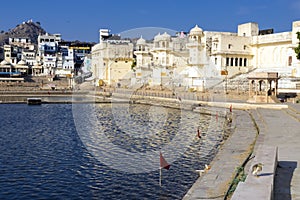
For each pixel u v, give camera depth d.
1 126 40.88
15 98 83.06
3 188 18.20
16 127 40.19
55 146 28.58
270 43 84.06
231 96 60.38
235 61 86.88
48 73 143.00
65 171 21.16
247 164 15.87
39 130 37.75
